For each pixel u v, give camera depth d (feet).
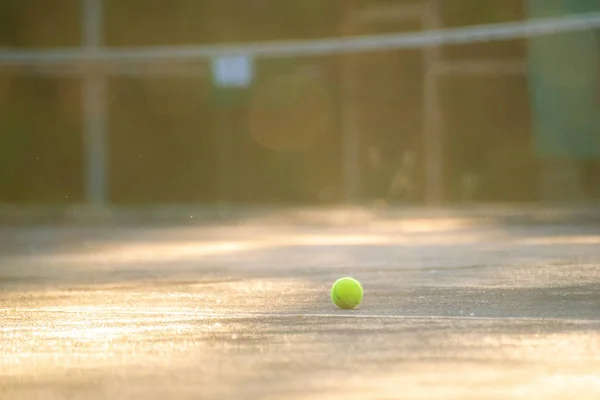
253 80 187.83
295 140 203.21
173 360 32.12
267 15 201.16
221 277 68.33
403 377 28.07
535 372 28.71
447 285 58.18
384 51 196.13
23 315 46.44
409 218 162.50
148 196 207.72
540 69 187.62
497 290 54.44
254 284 62.13
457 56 193.57
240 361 31.50
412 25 195.21
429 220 160.25
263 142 204.85
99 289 61.00
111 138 204.85
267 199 205.67
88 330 40.27
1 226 168.25
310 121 201.57
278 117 202.28
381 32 197.06
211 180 207.62
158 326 41.14
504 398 24.99
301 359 31.63
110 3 202.59
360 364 30.42
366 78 197.67
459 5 192.13
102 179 183.01
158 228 157.58
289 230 145.59
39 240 128.57
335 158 202.39
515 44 191.52
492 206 183.93
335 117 200.23
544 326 38.96
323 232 138.10
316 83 199.72
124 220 173.88
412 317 42.42
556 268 69.00
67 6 202.28
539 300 49.06
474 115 197.26
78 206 184.65
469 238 115.44
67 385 27.99
